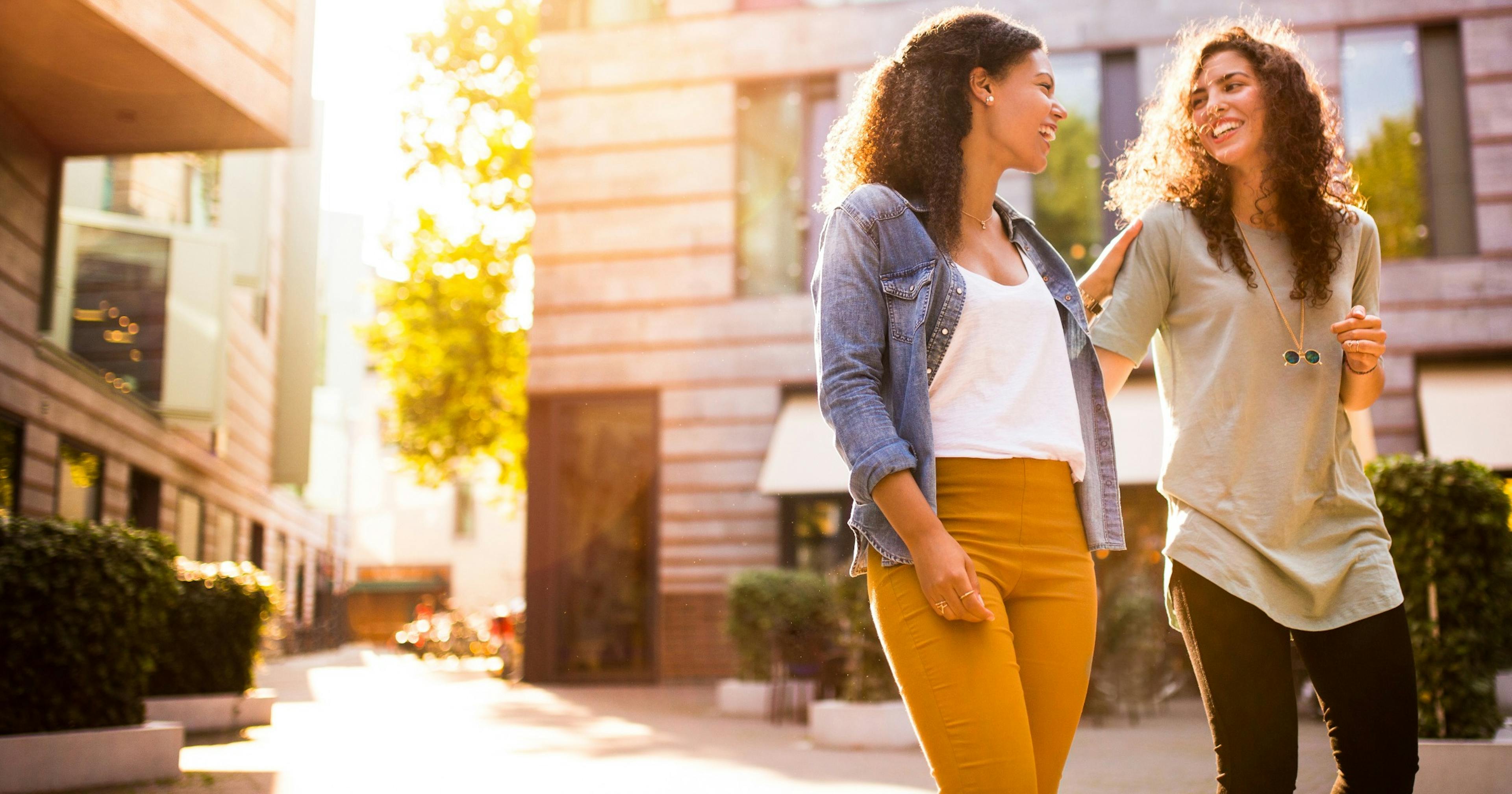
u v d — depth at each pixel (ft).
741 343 48.37
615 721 32.30
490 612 86.58
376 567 135.85
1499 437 40.04
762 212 49.06
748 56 49.49
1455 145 43.70
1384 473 15.76
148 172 56.44
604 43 50.90
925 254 6.59
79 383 44.45
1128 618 30.55
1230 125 8.09
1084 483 6.90
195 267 54.85
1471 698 14.99
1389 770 7.36
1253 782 7.46
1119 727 28.02
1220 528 7.73
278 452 89.97
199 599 31.01
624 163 50.19
